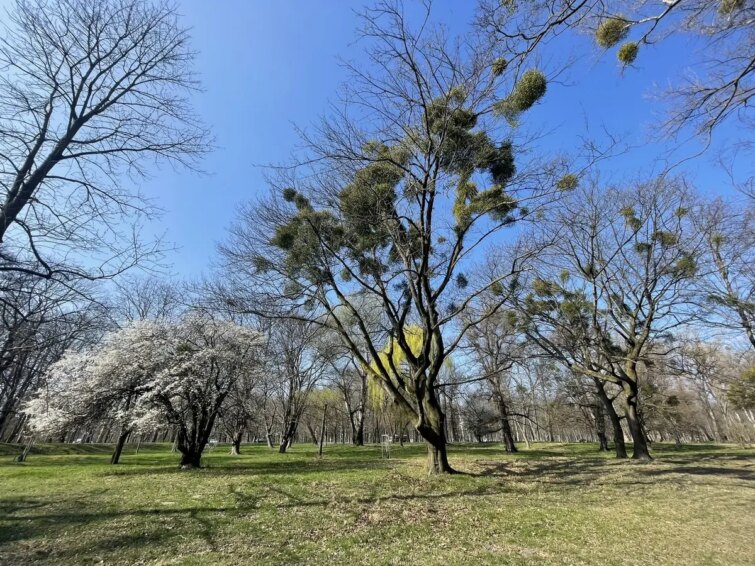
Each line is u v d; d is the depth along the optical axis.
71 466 15.66
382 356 19.48
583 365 19.48
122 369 14.84
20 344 7.81
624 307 18.44
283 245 10.74
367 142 11.12
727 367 20.80
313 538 6.31
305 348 28.86
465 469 13.16
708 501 9.02
